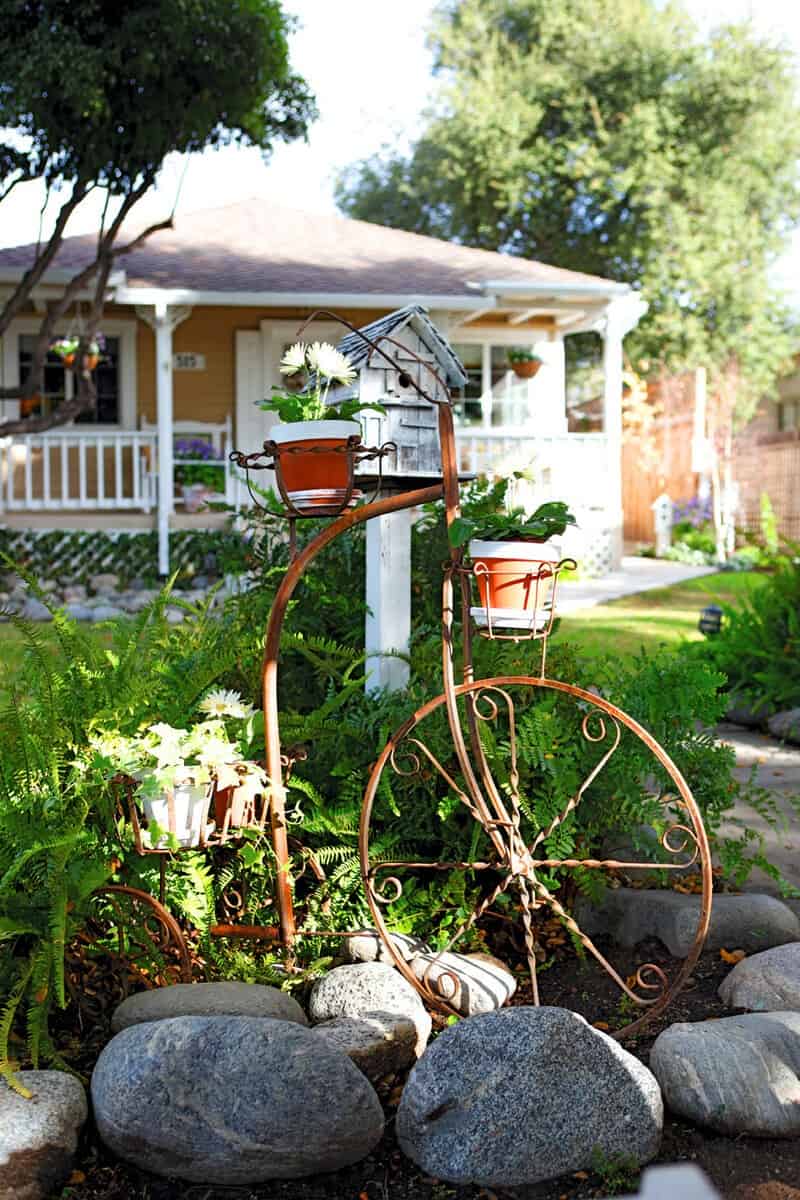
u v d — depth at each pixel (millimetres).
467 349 15734
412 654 4020
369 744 3592
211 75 10609
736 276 24344
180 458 14383
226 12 10242
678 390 21047
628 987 3168
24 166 11086
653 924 3441
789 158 25562
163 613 3676
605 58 24625
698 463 18766
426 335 3873
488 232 25297
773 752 6453
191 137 11219
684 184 24156
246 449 15070
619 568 14773
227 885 3375
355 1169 2434
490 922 3520
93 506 13344
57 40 9773
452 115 25609
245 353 15039
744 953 3342
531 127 24625
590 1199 2322
